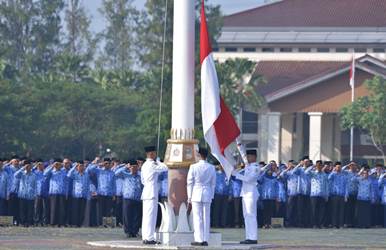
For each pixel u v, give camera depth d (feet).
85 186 249.96
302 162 269.85
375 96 600.80
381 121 597.52
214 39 650.84
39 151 579.48
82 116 595.47
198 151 183.52
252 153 192.95
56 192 248.32
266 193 264.31
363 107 602.03
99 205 249.75
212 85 186.70
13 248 176.86
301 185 267.59
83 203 250.16
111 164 252.21
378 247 194.49
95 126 595.88
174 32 183.52
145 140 568.00
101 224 249.75
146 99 609.42
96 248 177.47
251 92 629.51
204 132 186.70
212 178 181.98
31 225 250.16
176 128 183.93
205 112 186.39
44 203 249.96
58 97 587.68
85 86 613.11
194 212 181.37
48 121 581.53
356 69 630.33
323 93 634.02
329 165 275.39
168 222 183.73
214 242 185.06
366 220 274.98
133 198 208.95
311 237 224.33
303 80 631.56
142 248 176.96
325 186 268.62
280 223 265.95
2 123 550.36
